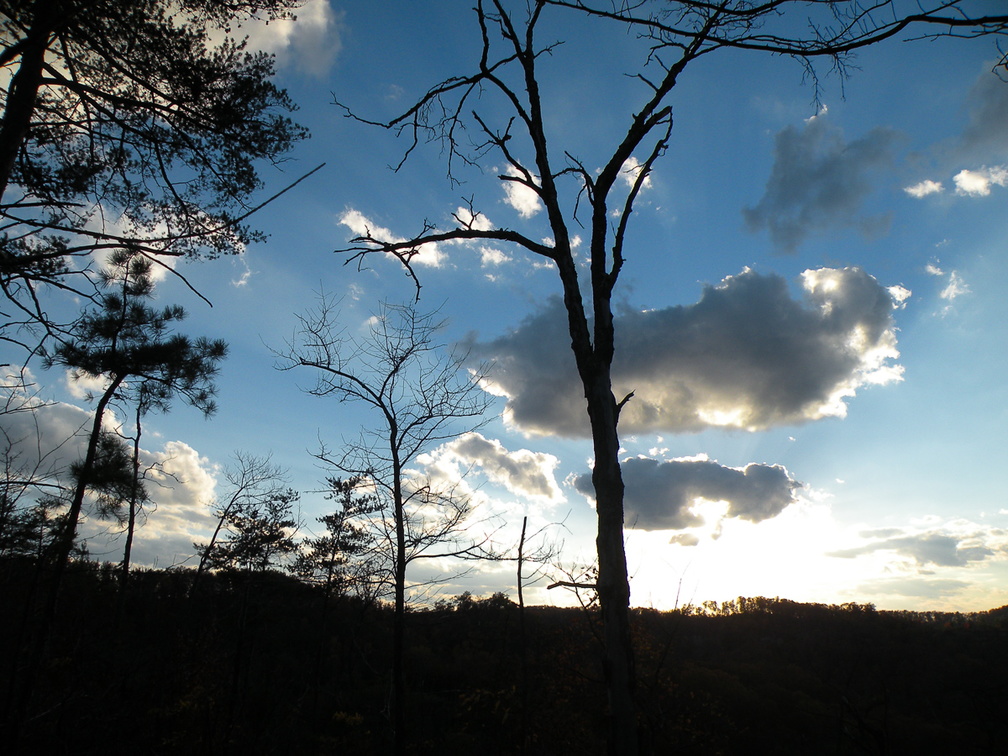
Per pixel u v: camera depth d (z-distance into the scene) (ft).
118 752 38.70
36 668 35.42
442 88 19.06
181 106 19.07
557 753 51.52
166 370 49.62
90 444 40.68
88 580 52.21
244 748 45.44
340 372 38.11
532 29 18.49
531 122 18.28
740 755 73.26
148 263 49.14
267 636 69.67
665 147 17.24
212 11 21.77
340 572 43.37
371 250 19.52
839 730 27.86
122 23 16.48
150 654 49.06
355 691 65.41
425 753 55.67
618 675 12.73
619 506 14.23
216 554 67.41
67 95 18.95
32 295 13.05
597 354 15.64
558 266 17.04
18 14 12.67
